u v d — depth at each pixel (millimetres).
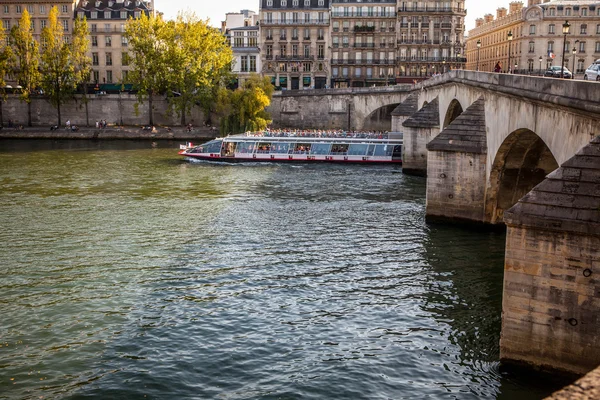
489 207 39250
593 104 20156
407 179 61062
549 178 18688
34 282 29453
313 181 59438
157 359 21984
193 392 19906
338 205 47344
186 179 59938
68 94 107125
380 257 33469
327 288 28750
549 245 18328
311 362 21734
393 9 124625
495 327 24594
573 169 18484
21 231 38812
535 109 27656
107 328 24438
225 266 31859
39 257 33344
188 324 24781
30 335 23844
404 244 36062
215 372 21094
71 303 26891
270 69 127812
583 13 108438
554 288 18469
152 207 46250
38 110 109750
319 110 103188
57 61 105688
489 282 29641
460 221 40656
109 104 110250
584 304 18141
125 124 110625
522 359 19281
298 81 127688
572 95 22391
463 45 125188
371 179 60938
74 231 38875
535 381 19203
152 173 63688
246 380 20609
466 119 40469
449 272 31047
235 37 130750
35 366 21531
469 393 19688
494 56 131250
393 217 43125
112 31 124438
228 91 97375
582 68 109625
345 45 126188
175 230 39188
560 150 24297
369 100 99312
